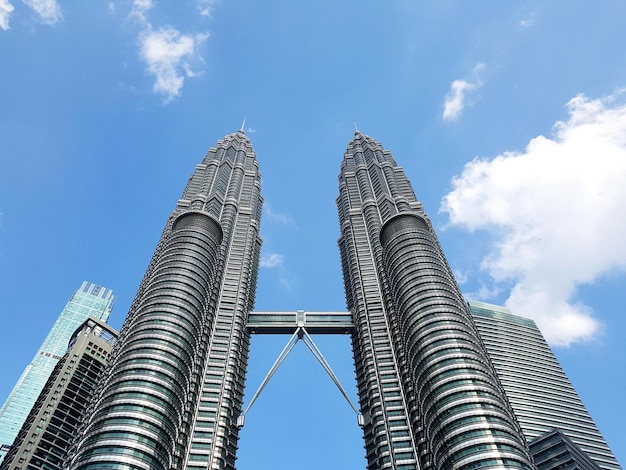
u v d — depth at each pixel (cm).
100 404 11800
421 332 13775
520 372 19000
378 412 14438
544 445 14275
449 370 12481
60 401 16450
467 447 10719
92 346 18588
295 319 18975
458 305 14650
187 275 15675
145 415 11388
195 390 14288
